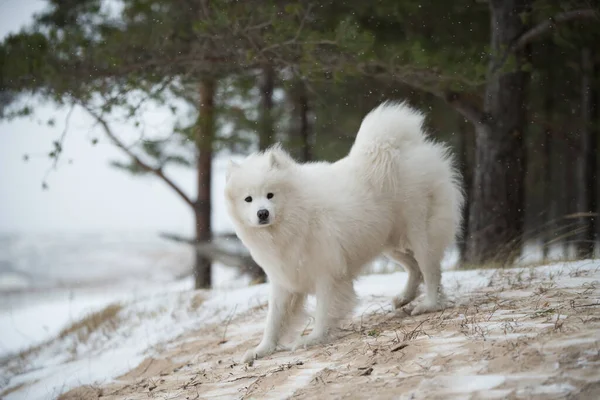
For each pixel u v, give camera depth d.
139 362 7.92
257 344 6.96
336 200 6.23
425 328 5.29
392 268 11.12
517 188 10.99
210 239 15.29
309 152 14.67
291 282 6.29
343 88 12.01
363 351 4.98
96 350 9.52
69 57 10.38
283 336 6.38
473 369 3.94
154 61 10.48
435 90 10.55
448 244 6.77
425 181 6.65
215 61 10.59
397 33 12.55
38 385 8.14
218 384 5.37
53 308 21.09
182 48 10.95
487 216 11.01
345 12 11.94
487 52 10.23
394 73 10.05
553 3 10.12
